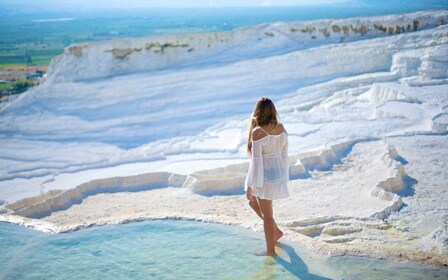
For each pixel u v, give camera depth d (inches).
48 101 700.0
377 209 323.9
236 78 720.3
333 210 331.3
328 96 650.8
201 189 391.5
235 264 211.8
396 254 214.2
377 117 549.6
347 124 535.5
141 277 203.2
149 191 407.2
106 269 211.3
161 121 631.8
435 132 480.7
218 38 838.5
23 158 536.4
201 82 716.7
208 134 567.2
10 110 685.9
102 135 607.2
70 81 764.0
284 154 221.6
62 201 385.4
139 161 490.9
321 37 846.5
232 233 244.5
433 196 341.4
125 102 686.5
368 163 426.0
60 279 203.6
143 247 231.8
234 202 362.3
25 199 390.9
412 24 805.2
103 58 790.5
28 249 233.6
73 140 597.6
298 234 239.5
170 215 266.7
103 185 423.8
